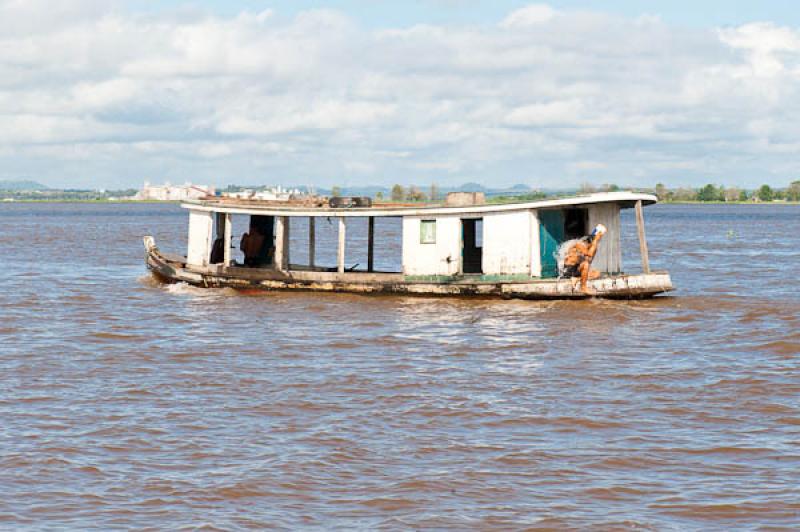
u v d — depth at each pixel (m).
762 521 25.62
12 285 78.31
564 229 65.00
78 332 54.31
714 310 60.75
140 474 29.28
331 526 25.41
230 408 36.94
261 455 31.05
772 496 27.31
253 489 28.02
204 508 26.62
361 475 29.22
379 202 70.44
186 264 74.12
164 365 45.25
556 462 30.38
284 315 60.34
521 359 46.56
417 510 26.50
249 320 58.59
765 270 94.94
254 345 50.38
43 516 26.02
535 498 27.38
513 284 62.94
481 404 37.47
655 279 61.47
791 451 31.33
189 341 51.53
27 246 132.50
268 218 74.19
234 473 29.33
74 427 34.19
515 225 62.88
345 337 52.59
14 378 42.16
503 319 57.97
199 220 71.69
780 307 61.84
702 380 41.59
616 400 38.19
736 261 107.75
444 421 35.06
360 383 41.25
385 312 61.12
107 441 32.53
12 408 36.78
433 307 62.66
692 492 27.70
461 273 64.38
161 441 32.56
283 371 43.75
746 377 41.91
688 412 36.34
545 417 35.56
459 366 44.97
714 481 28.61
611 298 62.78
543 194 65.31
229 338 52.47
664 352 48.03
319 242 148.88
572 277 63.03
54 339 52.19
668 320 57.25
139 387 40.44
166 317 59.94
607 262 64.06
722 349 48.72
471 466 30.00
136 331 54.78
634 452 31.36
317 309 62.56
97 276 86.62
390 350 49.00
